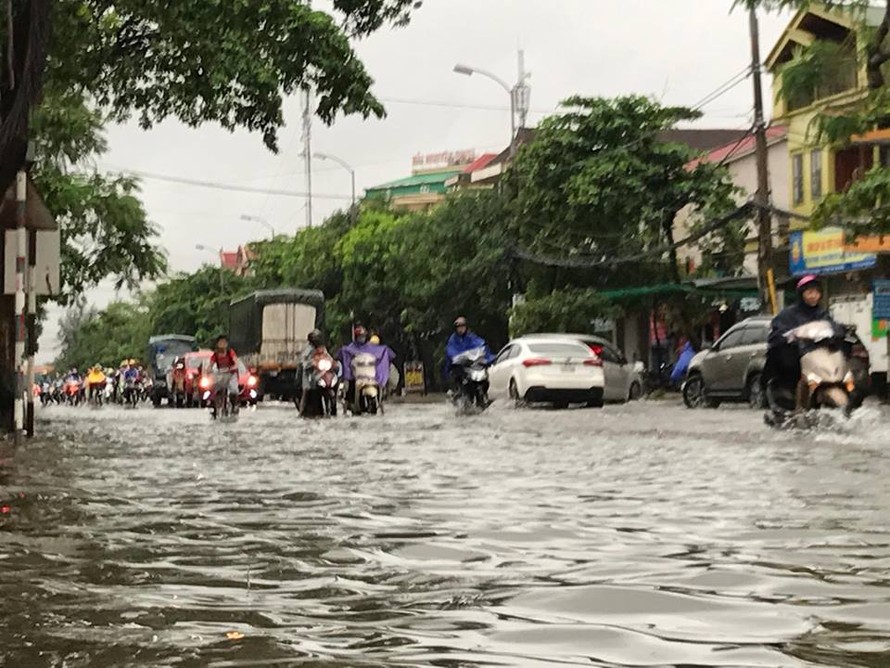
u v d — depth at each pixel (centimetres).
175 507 663
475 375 2156
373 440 1347
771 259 2992
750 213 3209
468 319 4625
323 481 821
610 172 3778
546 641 325
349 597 393
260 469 935
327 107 1936
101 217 3070
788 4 1834
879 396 2934
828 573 429
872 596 385
